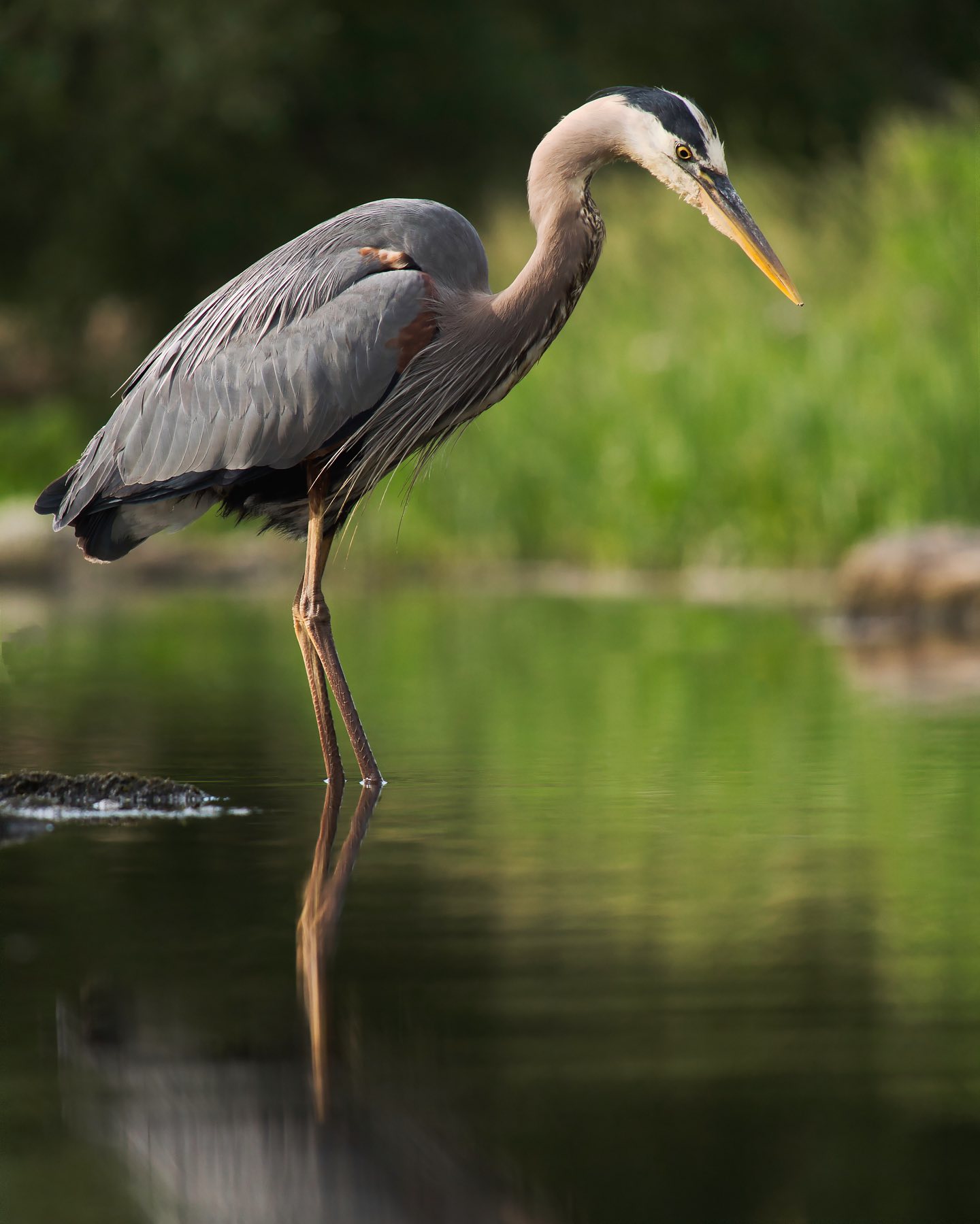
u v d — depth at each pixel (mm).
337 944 6262
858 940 6250
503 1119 4570
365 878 7348
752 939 6277
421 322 9922
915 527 21516
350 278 9969
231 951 6172
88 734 11641
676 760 10516
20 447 34125
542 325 10266
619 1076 4859
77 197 37625
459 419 10352
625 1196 4148
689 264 27891
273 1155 4402
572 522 25781
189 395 10164
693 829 8359
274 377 9953
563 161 10297
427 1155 4398
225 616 20656
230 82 35875
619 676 14609
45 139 37406
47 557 26766
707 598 21734
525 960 6023
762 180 29000
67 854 7879
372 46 41656
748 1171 4246
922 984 5688
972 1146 4363
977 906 6758
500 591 23203
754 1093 4711
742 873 7383
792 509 23250
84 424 38562
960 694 13414
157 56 36500
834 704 12906
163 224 38281
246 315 10109
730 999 5539
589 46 46375
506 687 13977
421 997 5602
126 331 42875
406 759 10672
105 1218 4148
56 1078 4934
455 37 42281
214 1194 4273
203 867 7613
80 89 37375
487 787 9688
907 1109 4590
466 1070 4922
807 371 24094
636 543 24656
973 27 50500
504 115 42594
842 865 7512
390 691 13805
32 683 14430
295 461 10070
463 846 8031
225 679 14695
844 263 26953
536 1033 5223
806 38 47281
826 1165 4211
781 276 10250
